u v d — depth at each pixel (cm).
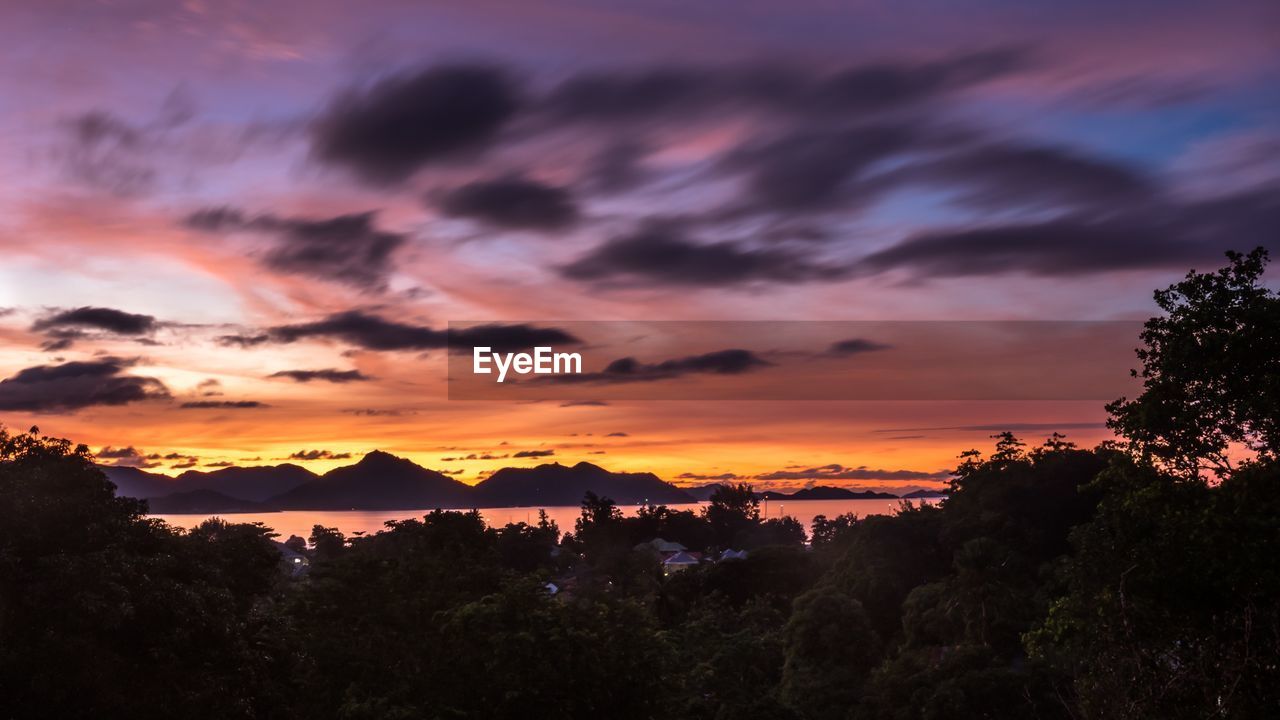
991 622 6066
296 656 2814
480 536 4091
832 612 6303
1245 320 2241
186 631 2283
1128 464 2488
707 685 4750
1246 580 2066
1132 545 2388
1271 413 2198
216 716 2311
